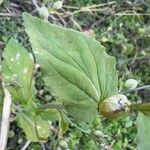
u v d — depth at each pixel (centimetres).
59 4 24
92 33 32
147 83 33
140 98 32
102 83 12
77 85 12
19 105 19
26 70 18
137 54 33
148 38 34
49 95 27
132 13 34
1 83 18
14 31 28
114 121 29
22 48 18
